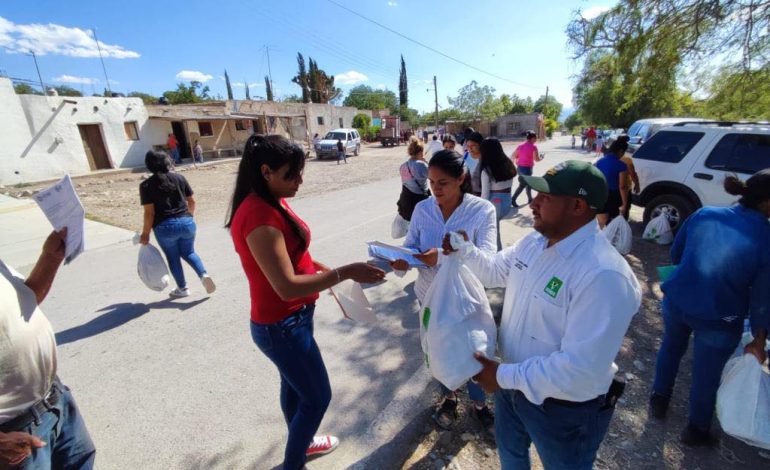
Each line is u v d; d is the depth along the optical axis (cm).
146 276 418
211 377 319
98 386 312
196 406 286
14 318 135
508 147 3005
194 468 235
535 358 137
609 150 554
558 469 152
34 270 160
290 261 171
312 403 197
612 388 148
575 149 2861
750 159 543
